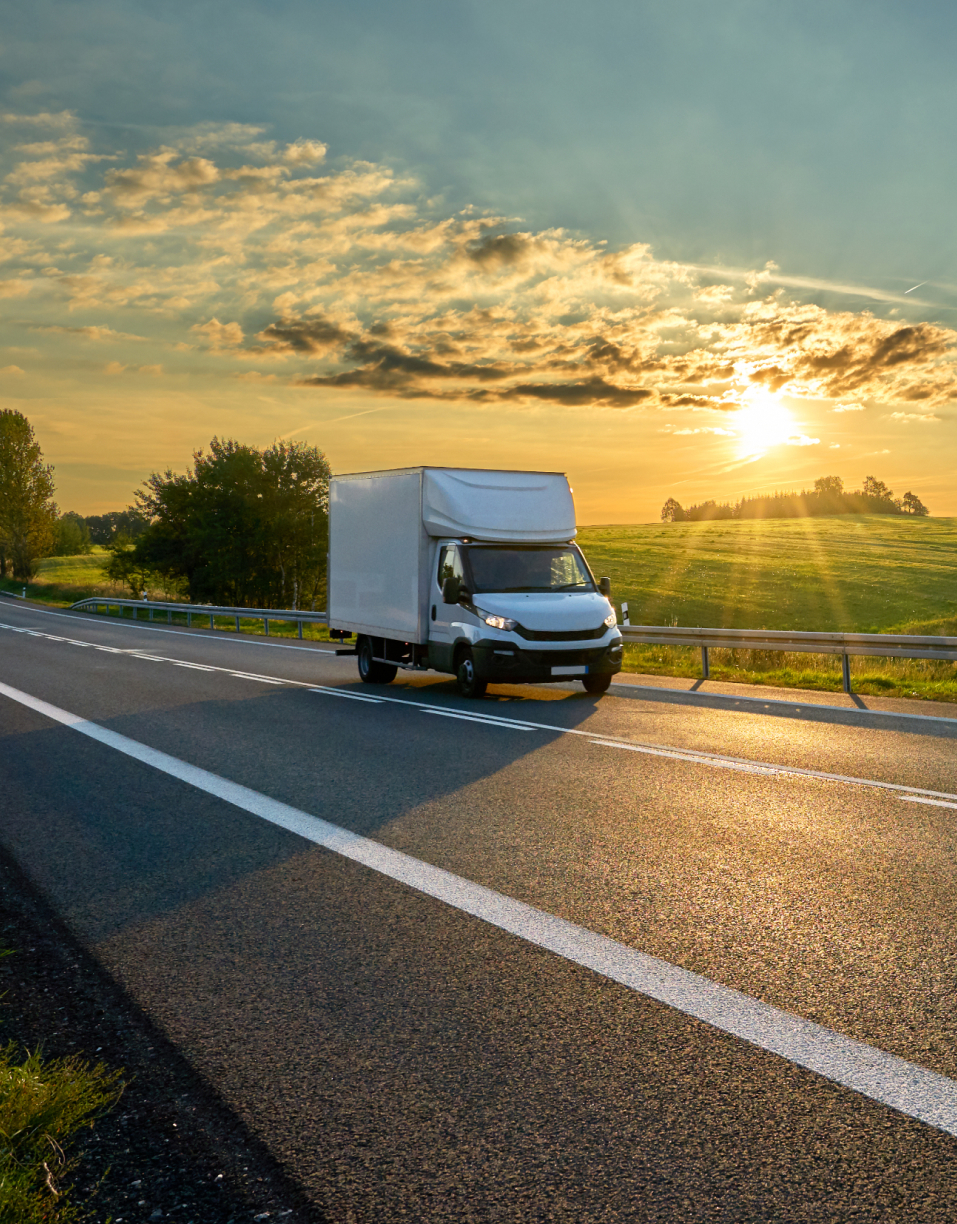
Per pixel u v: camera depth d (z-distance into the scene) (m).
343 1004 3.77
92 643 25.92
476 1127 2.88
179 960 4.27
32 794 7.74
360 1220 2.47
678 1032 3.47
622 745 9.55
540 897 5.00
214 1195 2.59
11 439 74.75
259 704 13.07
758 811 6.77
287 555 51.94
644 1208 2.49
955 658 13.55
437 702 13.20
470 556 13.73
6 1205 2.48
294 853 5.92
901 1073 3.15
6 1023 3.69
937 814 6.62
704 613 50.47
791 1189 2.55
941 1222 2.41
